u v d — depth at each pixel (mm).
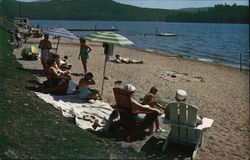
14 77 10586
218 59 32000
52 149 5098
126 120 6730
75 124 6961
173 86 13469
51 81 9570
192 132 6223
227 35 99062
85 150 5270
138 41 53844
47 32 12086
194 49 43062
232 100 11914
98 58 21656
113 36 9133
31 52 16312
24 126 5934
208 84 15086
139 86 12672
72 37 12406
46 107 7781
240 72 21641
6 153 4547
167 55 30516
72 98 9109
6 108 6758
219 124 8617
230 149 6762
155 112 6770
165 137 7023
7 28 33188
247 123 8836
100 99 9484
